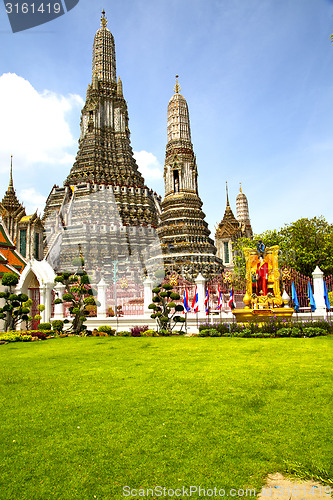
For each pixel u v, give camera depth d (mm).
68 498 6289
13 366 16578
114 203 75688
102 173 81188
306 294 32750
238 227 92500
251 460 7316
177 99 73562
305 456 7355
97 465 7309
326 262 45656
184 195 69188
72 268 64125
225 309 37500
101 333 28625
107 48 93625
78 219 73188
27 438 8578
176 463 7285
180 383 12484
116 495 6336
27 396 11664
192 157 71312
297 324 24453
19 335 26906
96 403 10758
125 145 88812
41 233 71375
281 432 8438
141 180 87375
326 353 16609
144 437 8430
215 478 6750
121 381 13094
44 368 15891
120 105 91125
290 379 12414
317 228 48750
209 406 10172
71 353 19703
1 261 37938
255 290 29969
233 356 16797
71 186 79188
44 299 34219
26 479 6879
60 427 9133
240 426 8836
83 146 85750
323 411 9508
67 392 11977
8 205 74562
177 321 28250
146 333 27547
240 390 11438
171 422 9195
